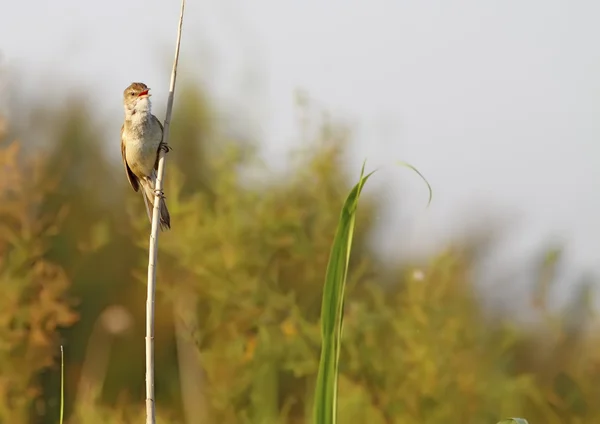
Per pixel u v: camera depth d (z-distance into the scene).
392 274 15.16
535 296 13.66
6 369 12.76
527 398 13.32
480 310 13.21
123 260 18.11
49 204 18.25
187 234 13.07
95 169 19.48
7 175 13.28
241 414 12.55
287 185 13.80
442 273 12.73
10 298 12.80
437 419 12.05
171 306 16.03
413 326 12.35
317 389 5.27
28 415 13.27
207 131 15.84
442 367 12.21
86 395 14.23
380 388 12.42
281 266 13.49
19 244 13.25
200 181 16.73
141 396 16.84
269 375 12.70
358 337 12.59
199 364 13.48
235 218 13.25
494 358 12.94
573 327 13.85
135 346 17.14
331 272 5.28
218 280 12.91
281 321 13.16
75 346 17.30
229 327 12.77
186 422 13.59
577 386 13.66
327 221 13.52
